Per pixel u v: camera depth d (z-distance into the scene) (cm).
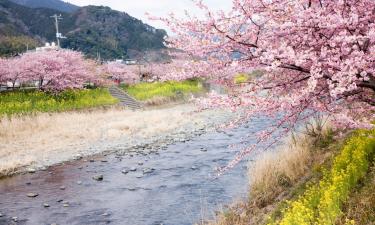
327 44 515
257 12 511
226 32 512
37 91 3684
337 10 501
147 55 9369
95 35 18362
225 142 2162
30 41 12038
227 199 1187
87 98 3822
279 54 500
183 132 2589
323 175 925
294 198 888
